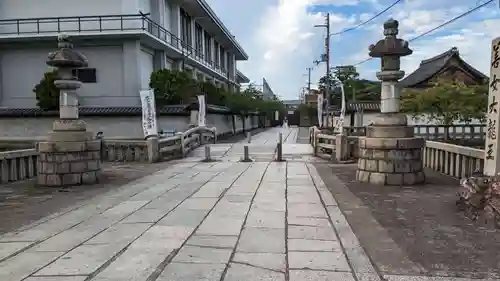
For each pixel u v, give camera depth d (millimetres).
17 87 26969
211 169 12250
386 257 4496
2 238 5301
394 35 9266
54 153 9375
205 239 5156
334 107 43250
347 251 4695
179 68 31594
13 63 26922
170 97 24016
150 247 4855
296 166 12766
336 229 5586
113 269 4176
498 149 6621
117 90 25672
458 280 3895
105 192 8570
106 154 14883
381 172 9156
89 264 4320
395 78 9281
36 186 9359
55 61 9328
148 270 4141
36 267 4250
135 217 6340
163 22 28766
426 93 26281
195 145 18953
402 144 8953
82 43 25375
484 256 4504
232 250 4734
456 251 4668
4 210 6938
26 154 10789
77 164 9508
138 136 23266
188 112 23047
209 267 4215
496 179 6039
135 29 23891
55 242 5109
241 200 7559
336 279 3922
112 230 5617
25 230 5684
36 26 25828
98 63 25703
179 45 30781
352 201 7375
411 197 7668
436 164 11258
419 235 5281
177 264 4301
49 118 23562
